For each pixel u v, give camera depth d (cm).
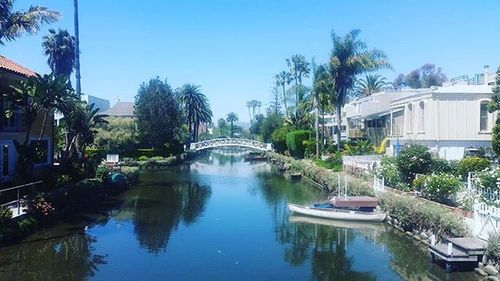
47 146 3575
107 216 2892
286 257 2045
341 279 1745
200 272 1822
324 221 2803
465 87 3650
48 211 2414
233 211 3152
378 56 5512
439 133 3488
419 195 2511
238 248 2186
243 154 11306
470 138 3481
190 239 2350
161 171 6153
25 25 2903
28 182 2655
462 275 1659
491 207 1747
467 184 2348
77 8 3988
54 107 2861
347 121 7194
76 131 3275
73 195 2870
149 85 7169
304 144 6481
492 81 4300
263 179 5216
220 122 17388
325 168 4634
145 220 2798
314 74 5753
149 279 1723
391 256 2036
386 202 2666
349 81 5578
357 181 3328
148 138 7050
